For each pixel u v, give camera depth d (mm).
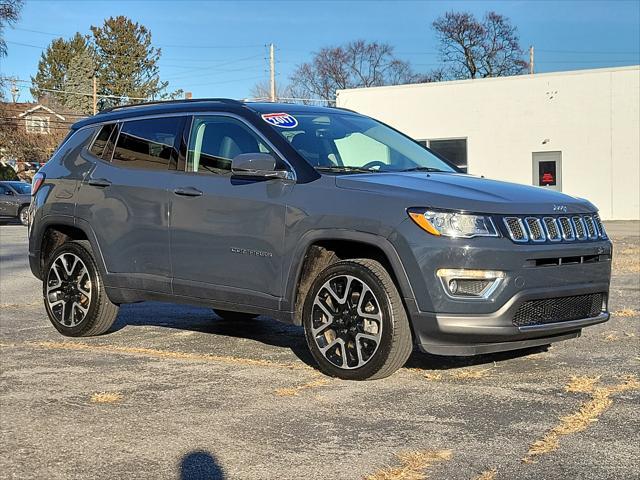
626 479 3363
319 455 3705
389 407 4473
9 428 4195
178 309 8367
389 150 6137
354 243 5062
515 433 3986
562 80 26250
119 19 78812
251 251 5469
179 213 5895
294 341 6543
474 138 27547
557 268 4875
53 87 85688
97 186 6508
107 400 4695
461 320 4648
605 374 5211
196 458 3701
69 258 6754
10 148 57312
